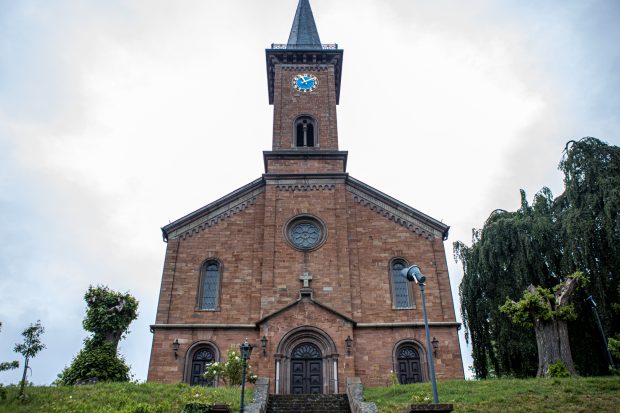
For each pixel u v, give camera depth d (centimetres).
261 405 2073
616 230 2988
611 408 1786
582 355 3216
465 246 3969
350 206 3331
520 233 3488
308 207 3297
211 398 2152
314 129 3716
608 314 2950
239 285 3067
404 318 2980
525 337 3334
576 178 3278
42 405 1964
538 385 2167
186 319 2950
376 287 3072
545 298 2783
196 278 3080
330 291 3019
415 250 3192
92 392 2173
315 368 2773
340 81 4281
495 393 2095
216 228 3241
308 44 4353
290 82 3894
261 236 3228
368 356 2852
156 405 2020
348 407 2236
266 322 2825
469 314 3738
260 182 3388
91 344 2931
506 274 3584
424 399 1998
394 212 3294
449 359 2859
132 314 3122
